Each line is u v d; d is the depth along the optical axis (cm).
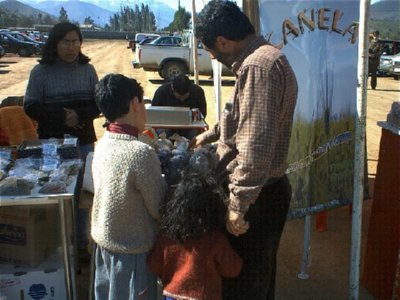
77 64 361
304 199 316
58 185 260
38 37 4019
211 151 261
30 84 354
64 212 261
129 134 218
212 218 205
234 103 204
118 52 3578
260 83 193
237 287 238
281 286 347
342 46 314
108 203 213
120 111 216
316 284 350
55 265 292
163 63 1695
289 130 212
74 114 355
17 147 338
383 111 1130
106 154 215
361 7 234
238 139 196
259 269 235
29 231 287
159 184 216
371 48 1482
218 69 483
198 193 204
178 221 205
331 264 382
